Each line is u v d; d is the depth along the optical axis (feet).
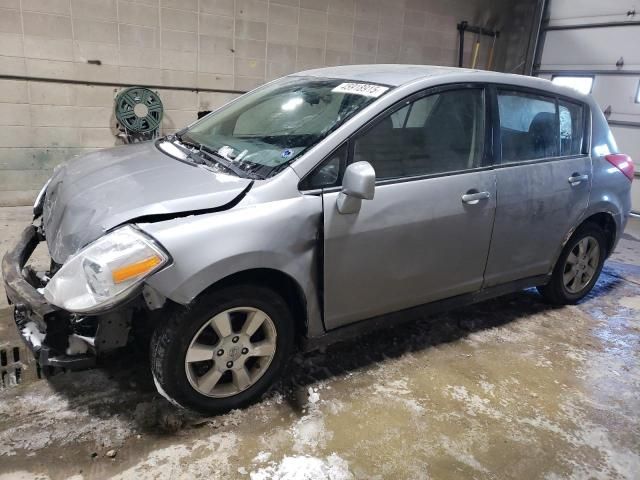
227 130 9.11
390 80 8.28
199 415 7.13
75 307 5.88
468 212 8.45
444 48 22.43
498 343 9.86
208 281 6.25
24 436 6.49
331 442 6.88
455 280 8.85
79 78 15.51
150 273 5.90
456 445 7.04
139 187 7.00
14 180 15.56
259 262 6.59
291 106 8.70
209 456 6.46
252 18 17.57
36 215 8.72
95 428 6.73
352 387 8.08
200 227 6.26
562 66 21.59
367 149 7.57
